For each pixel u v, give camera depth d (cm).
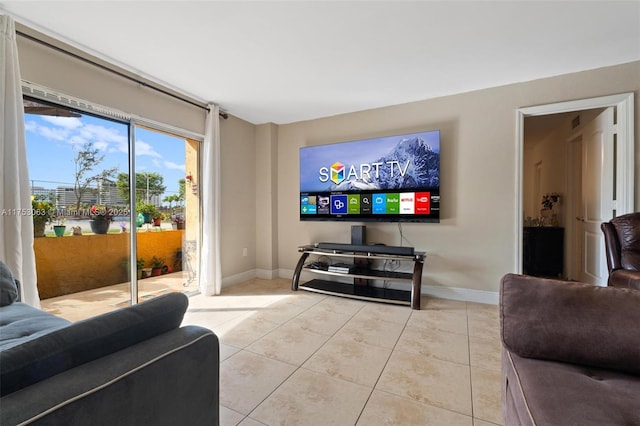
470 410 145
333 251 338
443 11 188
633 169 253
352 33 211
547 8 184
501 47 230
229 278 380
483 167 309
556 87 279
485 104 307
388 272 332
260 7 183
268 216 419
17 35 195
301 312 282
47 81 213
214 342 105
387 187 340
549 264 427
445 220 326
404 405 149
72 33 209
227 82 290
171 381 89
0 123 180
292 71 268
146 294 296
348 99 335
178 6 181
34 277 198
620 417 71
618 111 262
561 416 73
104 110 248
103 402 71
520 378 92
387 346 213
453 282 323
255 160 427
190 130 329
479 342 219
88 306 248
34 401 61
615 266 224
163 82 288
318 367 185
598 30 207
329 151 371
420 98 332
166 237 316
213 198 344
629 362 88
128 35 212
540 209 555
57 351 70
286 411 145
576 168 390
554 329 97
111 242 262
